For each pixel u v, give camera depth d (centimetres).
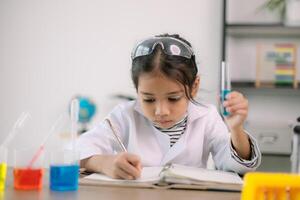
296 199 64
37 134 299
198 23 290
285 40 283
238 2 285
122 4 296
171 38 115
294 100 283
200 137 129
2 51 305
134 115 131
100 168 107
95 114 297
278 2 273
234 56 285
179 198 80
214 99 281
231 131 111
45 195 81
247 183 65
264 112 283
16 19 304
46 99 303
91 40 299
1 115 305
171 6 292
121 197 80
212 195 84
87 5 299
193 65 116
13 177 93
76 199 78
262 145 268
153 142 129
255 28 267
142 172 107
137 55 114
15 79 305
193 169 105
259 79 271
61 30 301
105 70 298
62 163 88
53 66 302
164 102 110
